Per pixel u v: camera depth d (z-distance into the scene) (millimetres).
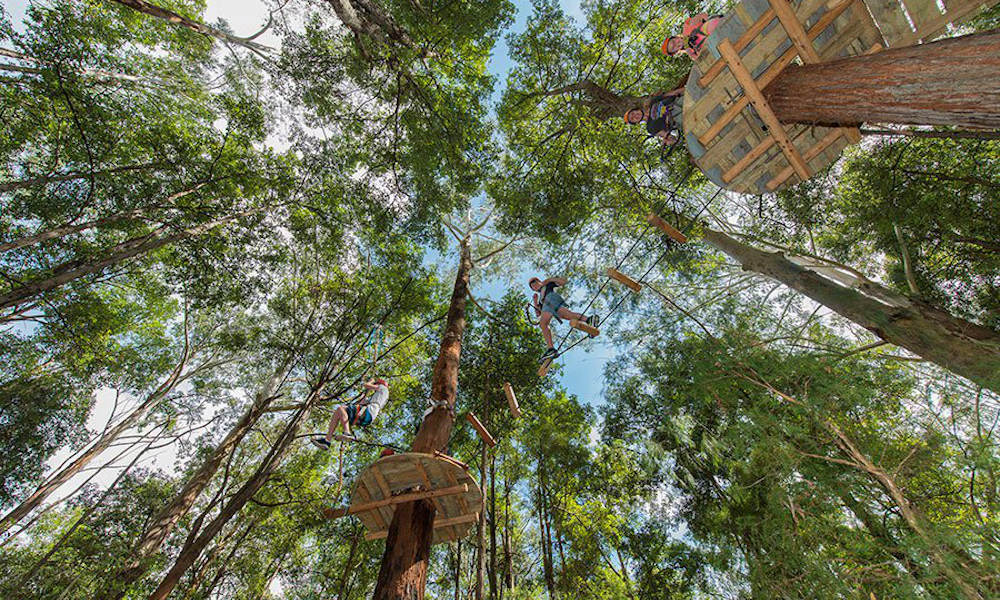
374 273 13523
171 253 11305
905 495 3645
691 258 11062
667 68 10102
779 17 4148
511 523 13328
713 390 5270
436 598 13328
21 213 9523
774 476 4102
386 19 7910
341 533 12422
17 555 10961
